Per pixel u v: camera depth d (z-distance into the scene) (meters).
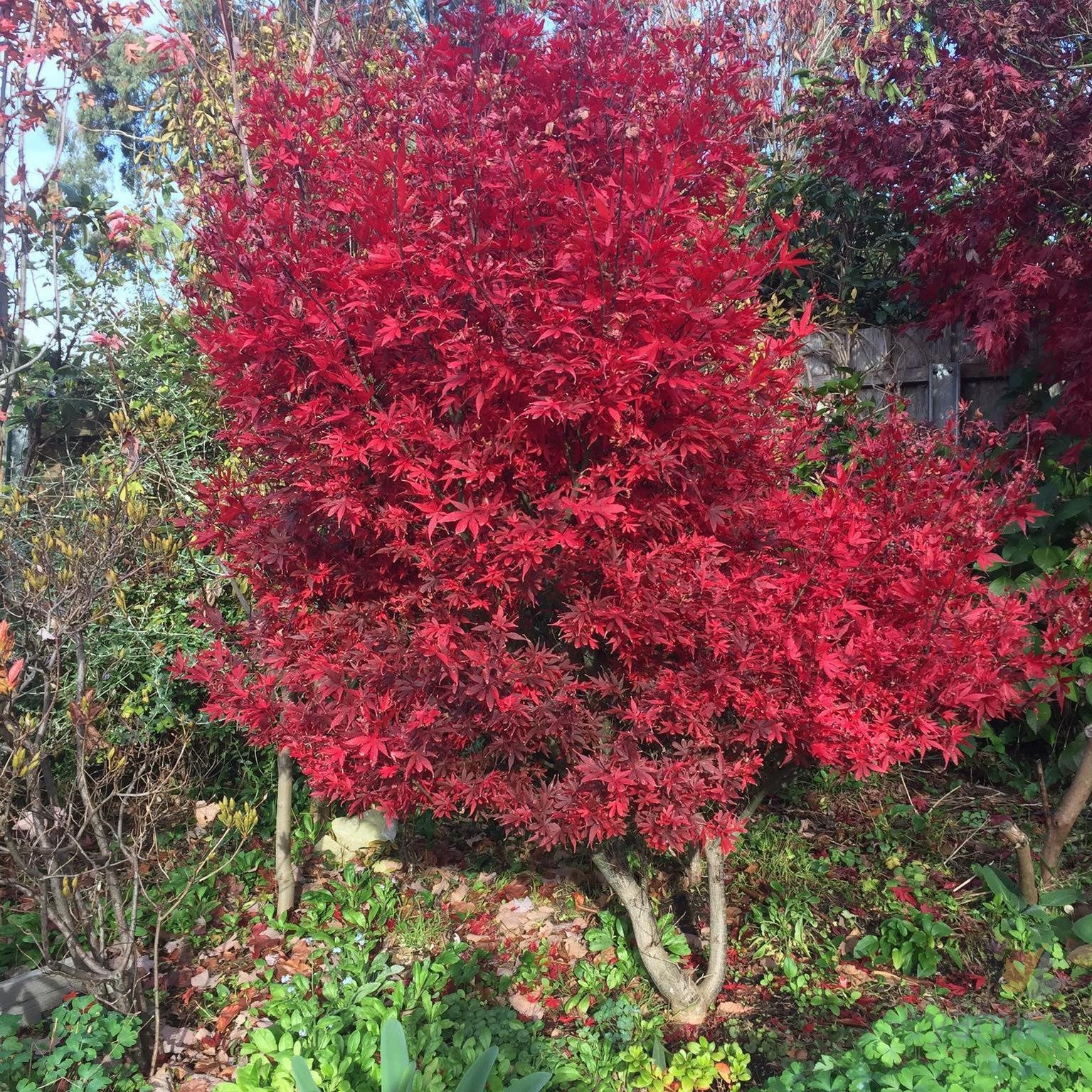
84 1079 2.41
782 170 6.33
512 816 2.54
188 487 4.53
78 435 6.01
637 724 2.51
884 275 6.32
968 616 2.82
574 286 2.28
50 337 5.13
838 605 2.70
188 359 4.88
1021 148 4.33
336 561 2.85
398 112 2.98
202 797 4.52
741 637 2.46
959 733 2.71
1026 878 3.21
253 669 3.46
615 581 2.47
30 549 3.69
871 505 3.19
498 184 2.49
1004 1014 2.88
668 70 3.03
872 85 5.18
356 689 2.62
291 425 2.58
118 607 3.69
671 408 2.46
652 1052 2.78
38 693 3.25
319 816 4.33
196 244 3.24
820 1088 2.12
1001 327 4.48
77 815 3.69
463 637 2.50
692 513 2.70
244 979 3.22
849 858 3.96
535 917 3.62
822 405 4.97
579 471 2.62
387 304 2.45
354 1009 2.91
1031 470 3.40
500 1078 2.58
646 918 3.02
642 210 2.24
